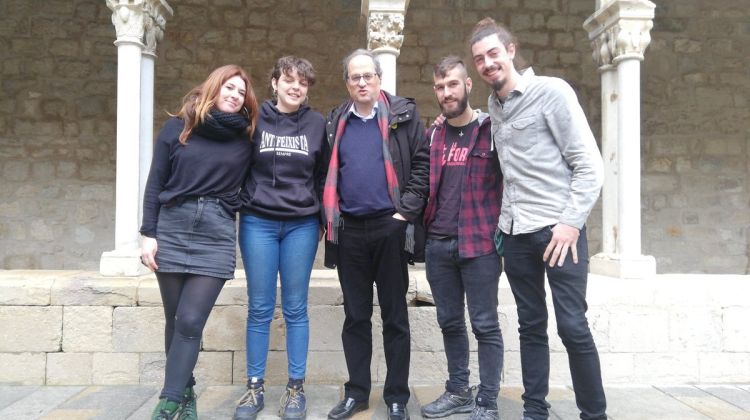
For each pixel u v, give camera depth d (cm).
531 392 257
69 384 353
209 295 255
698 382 367
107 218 692
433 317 365
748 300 370
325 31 705
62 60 689
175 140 258
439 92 269
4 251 681
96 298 356
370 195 271
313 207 281
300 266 283
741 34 735
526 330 258
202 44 694
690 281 378
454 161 280
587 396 243
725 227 727
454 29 716
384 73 398
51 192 687
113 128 695
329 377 361
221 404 318
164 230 257
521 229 245
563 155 240
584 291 243
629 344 367
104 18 695
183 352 249
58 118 689
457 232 278
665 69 730
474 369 362
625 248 407
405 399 283
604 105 438
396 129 279
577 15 723
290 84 276
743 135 734
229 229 262
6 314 352
